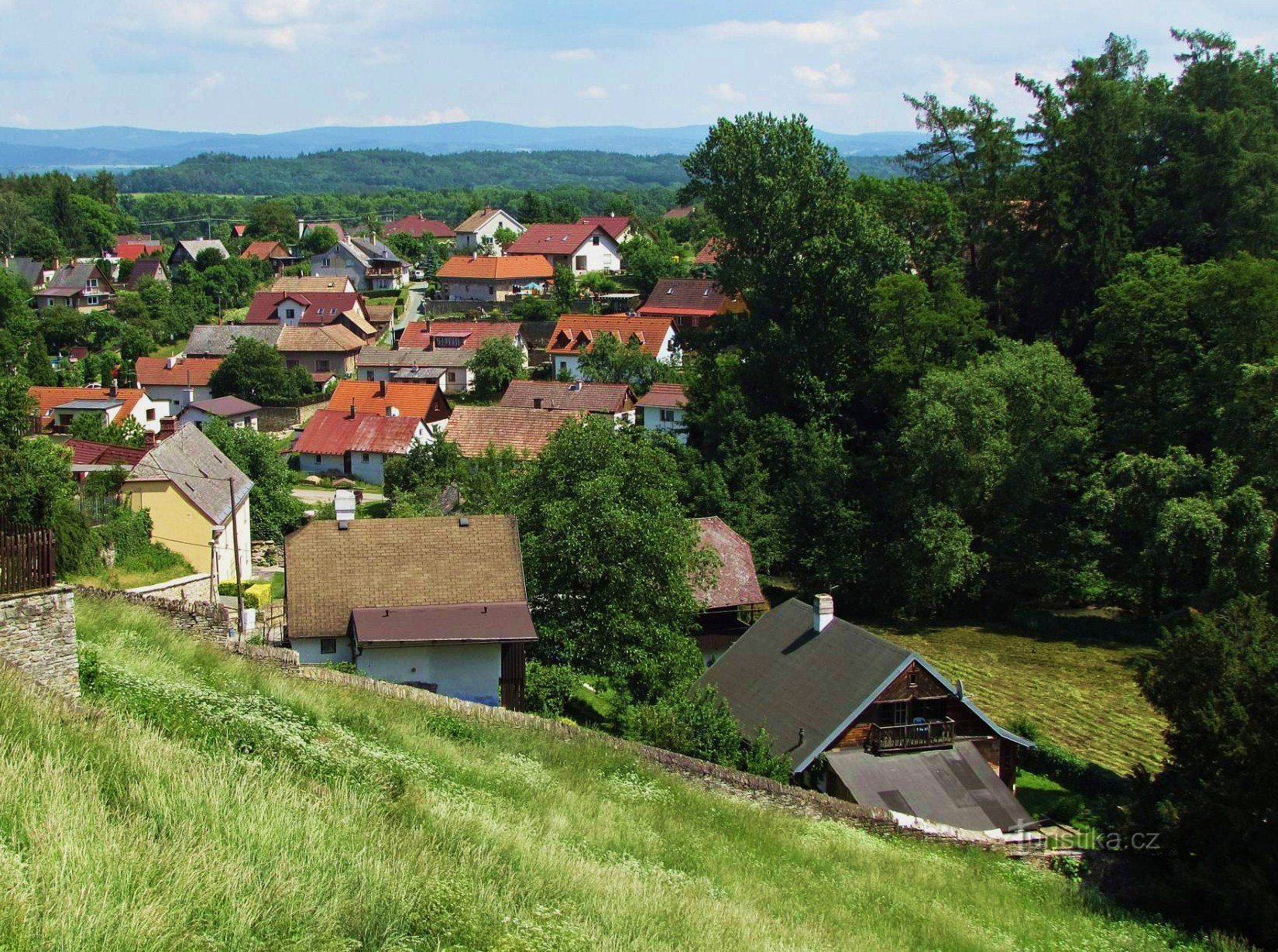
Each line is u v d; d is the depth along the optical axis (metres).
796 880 20.16
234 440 60.50
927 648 51.72
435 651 31.92
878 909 19.75
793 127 66.56
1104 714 43.03
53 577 17.62
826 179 66.88
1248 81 71.00
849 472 58.78
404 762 18.70
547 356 106.19
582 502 35.88
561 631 34.62
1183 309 55.22
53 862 9.80
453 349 105.12
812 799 25.94
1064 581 55.84
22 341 115.88
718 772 25.62
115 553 42.53
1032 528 56.44
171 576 42.59
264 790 13.50
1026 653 50.78
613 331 101.00
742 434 61.53
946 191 74.88
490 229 181.38
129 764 12.95
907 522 54.72
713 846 20.67
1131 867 26.52
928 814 29.80
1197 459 49.28
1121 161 66.25
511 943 11.23
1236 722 25.33
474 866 13.44
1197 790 26.05
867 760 31.70
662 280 116.19
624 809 21.16
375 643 31.42
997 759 33.78
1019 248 66.69
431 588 33.19
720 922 14.76
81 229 187.50
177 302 139.88
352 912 10.99
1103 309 57.66
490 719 25.05
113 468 48.75
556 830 17.78
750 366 64.56
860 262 63.97
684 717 30.56
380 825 13.73
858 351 64.88
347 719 21.38
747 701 35.44
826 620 36.25
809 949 15.19
